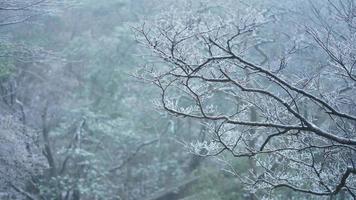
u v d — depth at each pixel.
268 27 12.88
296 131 7.52
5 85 16.42
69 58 19.95
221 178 15.25
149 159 18.81
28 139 14.52
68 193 15.70
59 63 18.59
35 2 12.79
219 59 6.47
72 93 19.80
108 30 22.08
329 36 7.87
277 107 7.42
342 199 9.05
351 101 8.18
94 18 22.11
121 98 19.50
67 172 16.70
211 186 15.11
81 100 19.56
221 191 14.57
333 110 6.34
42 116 16.75
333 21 10.08
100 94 19.97
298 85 7.98
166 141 19.05
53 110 18.00
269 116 6.99
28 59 15.41
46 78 18.73
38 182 15.23
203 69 7.09
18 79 17.67
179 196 16.55
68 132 18.00
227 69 6.74
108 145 18.33
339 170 8.11
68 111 18.28
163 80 7.39
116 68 19.58
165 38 6.28
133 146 18.41
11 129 13.57
